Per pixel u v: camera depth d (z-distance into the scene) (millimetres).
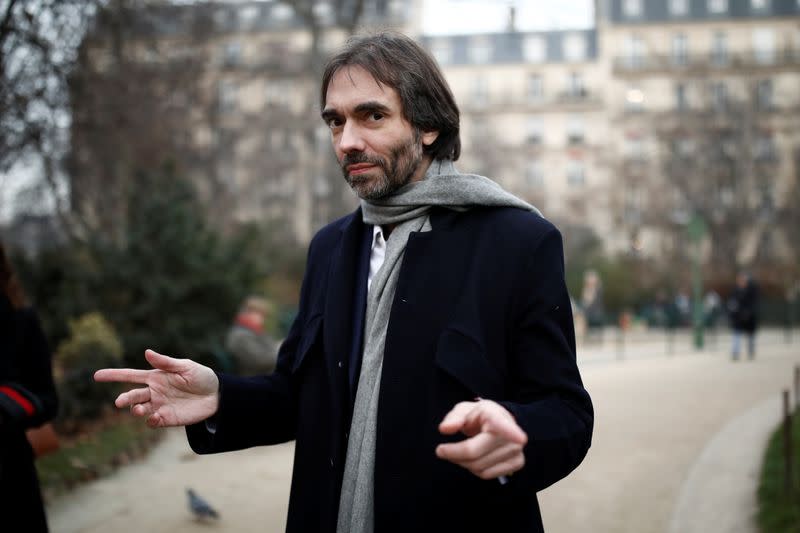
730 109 43781
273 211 45281
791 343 19953
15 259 9594
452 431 1191
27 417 2352
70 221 10156
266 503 4832
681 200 42344
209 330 9539
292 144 45938
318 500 1658
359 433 1581
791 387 10078
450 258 1615
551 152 56969
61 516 4453
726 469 5621
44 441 2654
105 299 9438
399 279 1618
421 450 1501
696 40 55812
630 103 55625
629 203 48500
